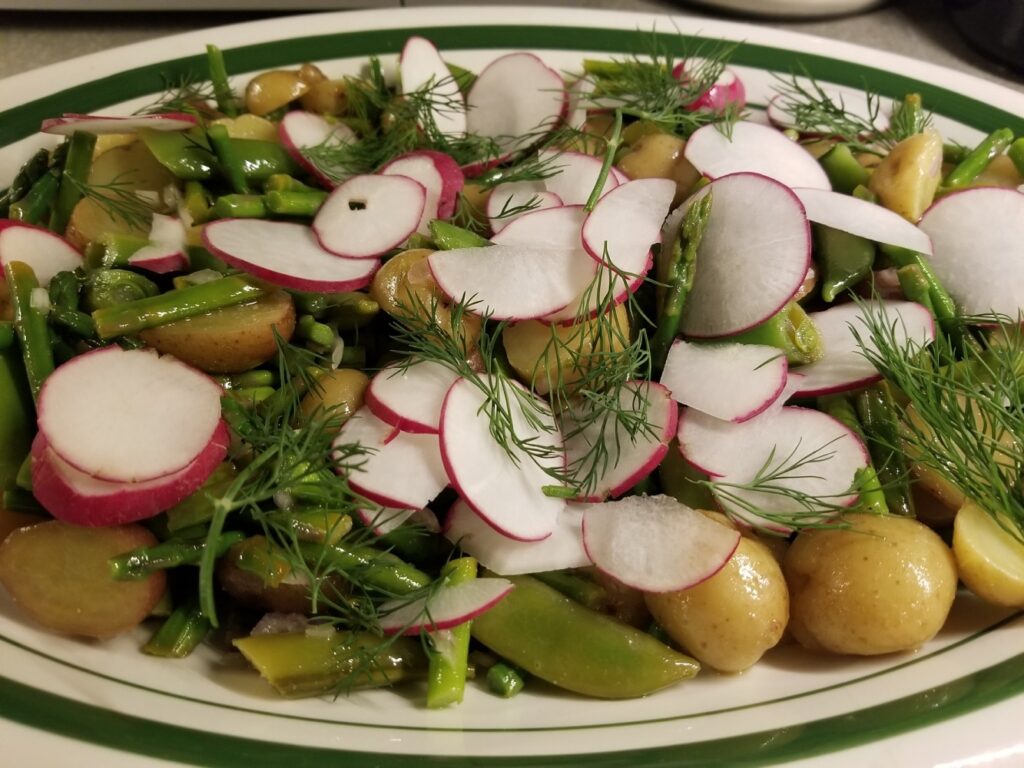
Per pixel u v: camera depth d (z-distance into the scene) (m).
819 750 0.18
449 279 0.24
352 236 0.26
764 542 0.24
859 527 0.23
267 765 0.18
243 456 0.23
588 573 0.24
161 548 0.21
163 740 0.18
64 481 0.21
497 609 0.23
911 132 0.36
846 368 0.26
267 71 0.36
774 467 0.24
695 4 0.52
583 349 0.24
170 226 0.27
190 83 0.35
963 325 0.28
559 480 0.24
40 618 0.21
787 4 0.51
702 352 0.25
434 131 0.32
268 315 0.24
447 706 0.21
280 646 0.21
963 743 0.18
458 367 0.23
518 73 0.35
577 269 0.25
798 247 0.25
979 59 0.51
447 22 0.39
